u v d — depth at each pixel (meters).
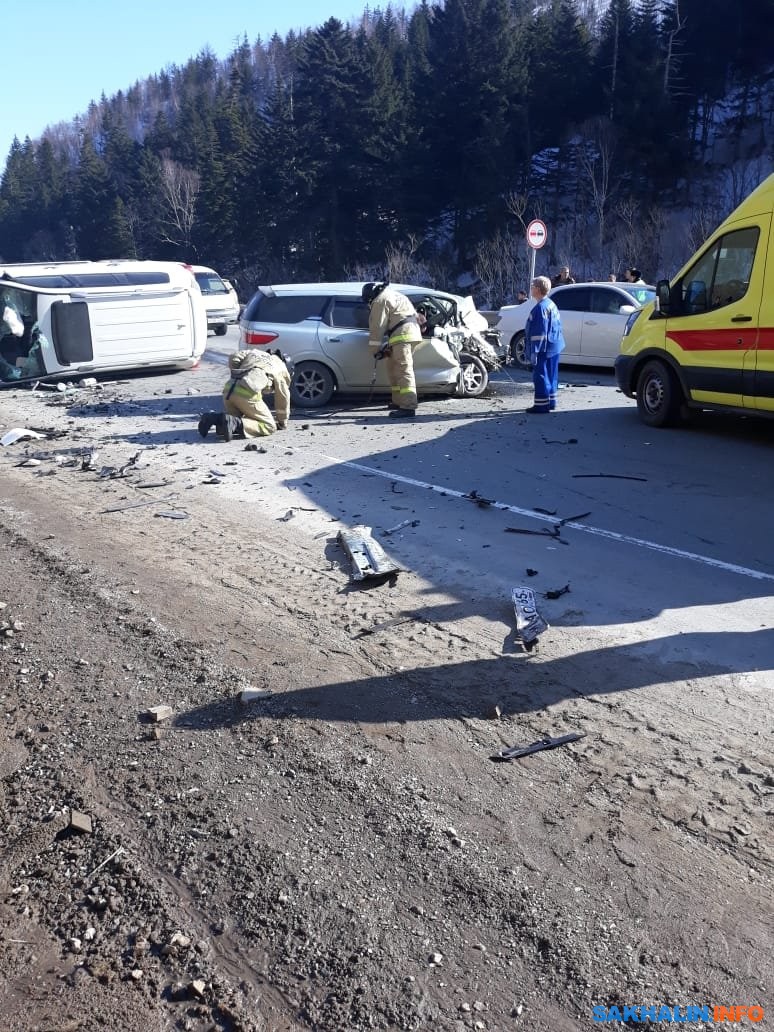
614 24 54.34
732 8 51.91
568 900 3.10
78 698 4.63
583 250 45.66
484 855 3.34
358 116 53.34
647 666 4.75
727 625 5.25
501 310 18.02
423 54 58.47
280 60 130.50
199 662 4.94
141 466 9.75
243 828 3.54
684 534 6.96
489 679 4.66
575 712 4.31
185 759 4.03
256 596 5.90
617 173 48.22
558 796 3.67
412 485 8.57
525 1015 2.67
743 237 9.67
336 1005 2.72
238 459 9.89
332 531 7.24
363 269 53.53
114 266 17.14
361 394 13.44
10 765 4.08
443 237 55.41
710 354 10.14
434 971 2.83
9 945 3.03
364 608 5.65
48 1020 2.72
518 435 10.78
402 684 4.62
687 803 3.60
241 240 63.59
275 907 3.12
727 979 2.77
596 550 6.62
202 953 2.95
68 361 16.17
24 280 15.98
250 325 13.04
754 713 4.26
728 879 3.19
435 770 3.86
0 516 7.95
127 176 88.06
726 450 9.79
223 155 69.25
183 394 15.14
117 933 3.06
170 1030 2.68
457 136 51.16
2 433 12.07
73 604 5.86
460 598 5.76
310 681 4.68
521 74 51.19
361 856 3.36
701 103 54.69
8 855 3.49
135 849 3.46
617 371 11.59
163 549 6.93
